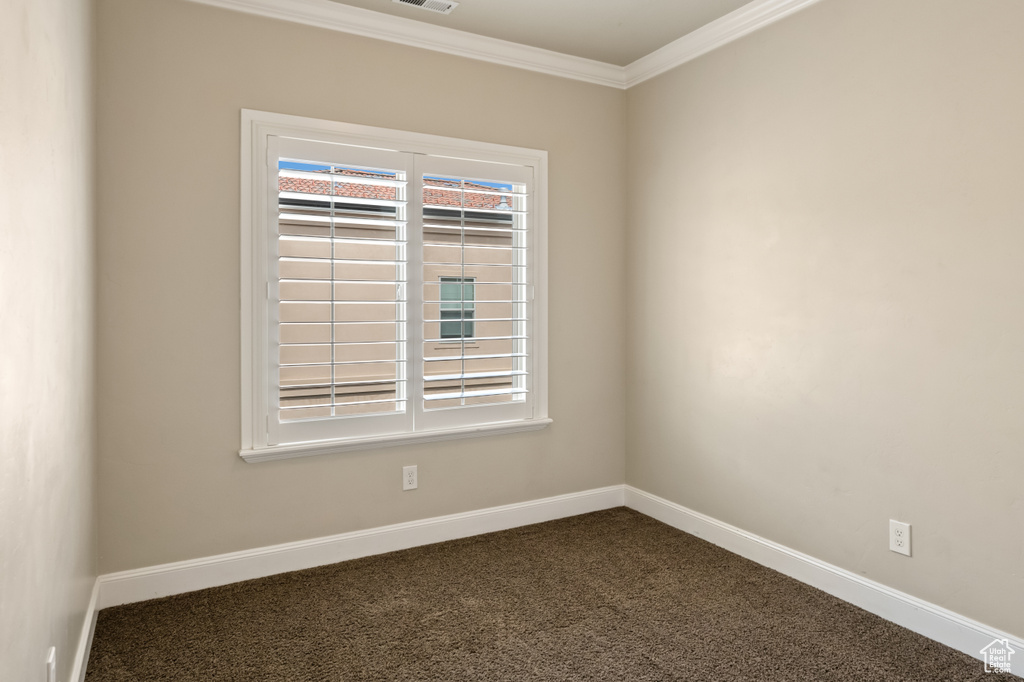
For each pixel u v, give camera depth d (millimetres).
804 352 2834
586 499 3793
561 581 2867
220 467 2828
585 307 3754
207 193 2766
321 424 3012
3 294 1046
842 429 2682
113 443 2623
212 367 2797
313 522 3033
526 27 3221
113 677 2113
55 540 1562
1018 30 2090
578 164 3699
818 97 2740
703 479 3387
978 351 2215
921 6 2357
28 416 1247
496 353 3521
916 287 2396
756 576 2920
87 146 2242
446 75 3287
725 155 3205
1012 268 2117
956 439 2285
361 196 3129
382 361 3158
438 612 2578
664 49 3471
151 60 2648
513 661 2223
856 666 2184
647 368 3742
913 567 2432
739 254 3141
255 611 2582
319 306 3059
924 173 2361
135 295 2646
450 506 3381
